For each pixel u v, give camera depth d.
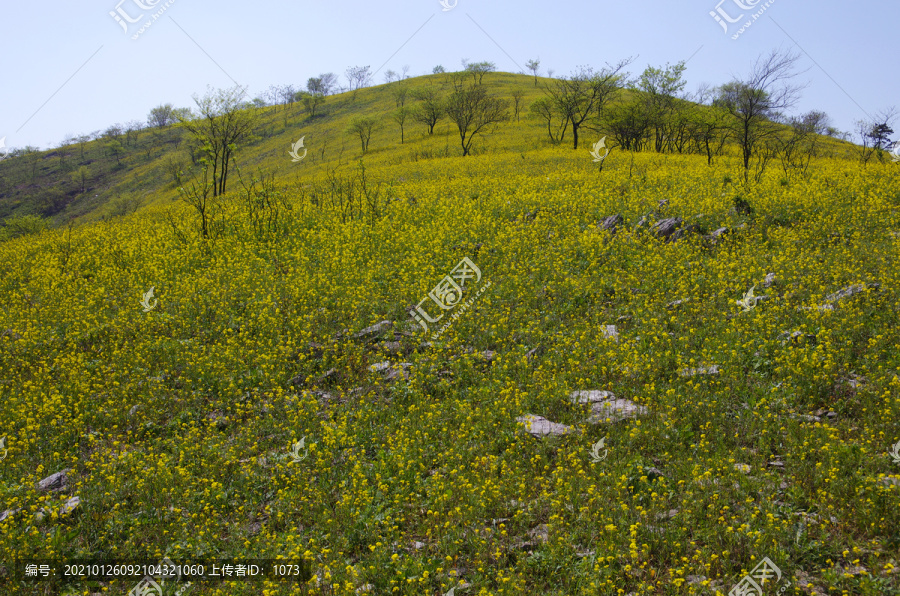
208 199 31.80
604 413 7.36
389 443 7.14
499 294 11.77
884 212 15.16
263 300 12.22
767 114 31.44
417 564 5.06
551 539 5.20
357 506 6.00
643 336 9.44
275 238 18.02
